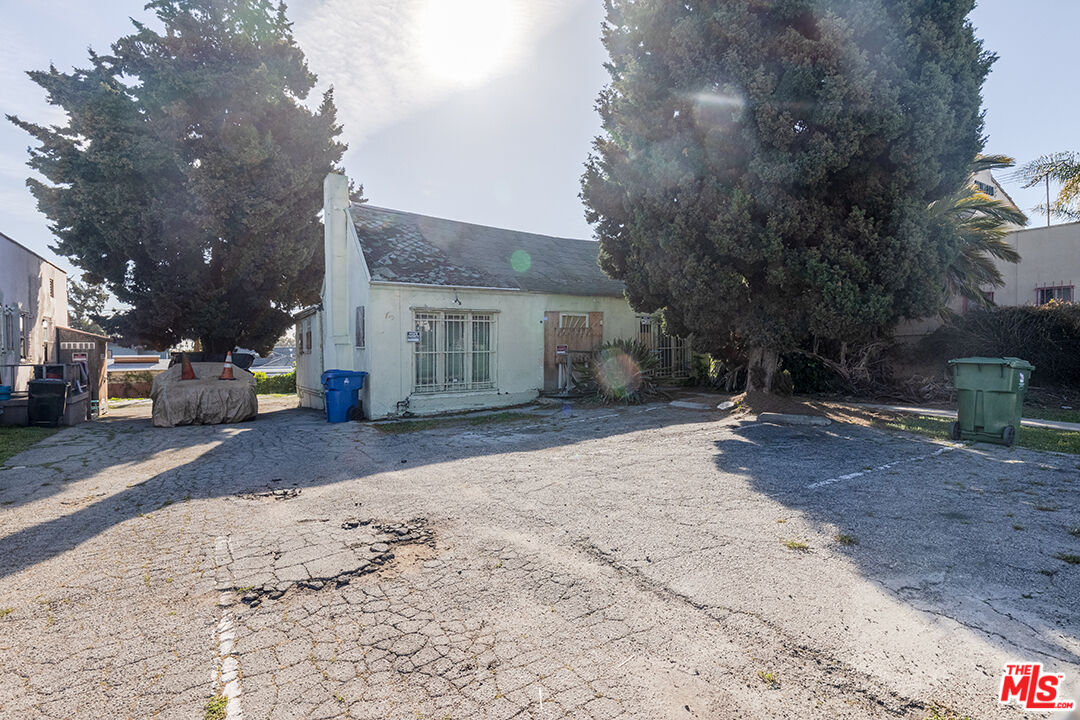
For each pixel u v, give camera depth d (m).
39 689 2.58
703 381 17.31
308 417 13.90
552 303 15.30
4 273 14.17
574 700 2.45
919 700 2.39
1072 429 8.84
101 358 17.58
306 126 20.84
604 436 9.44
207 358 19.28
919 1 9.48
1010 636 2.87
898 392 13.12
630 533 4.57
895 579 3.57
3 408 11.98
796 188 10.16
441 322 13.24
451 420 11.91
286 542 4.52
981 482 5.82
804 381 14.41
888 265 9.62
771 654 2.78
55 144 17.72
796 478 6.17
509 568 3.93
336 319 14.49
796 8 9.64
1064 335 12.65
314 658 2.82
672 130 10.70
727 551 4.11
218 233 18.44
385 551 4.29
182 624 3.19
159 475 7.18
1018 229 17.09
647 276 12.21
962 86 9.62
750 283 11.34
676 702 2.43
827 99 9.29
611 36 11.89
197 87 17.88
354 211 14.81
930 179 9.59
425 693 2.52
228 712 2.40
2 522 5.14
